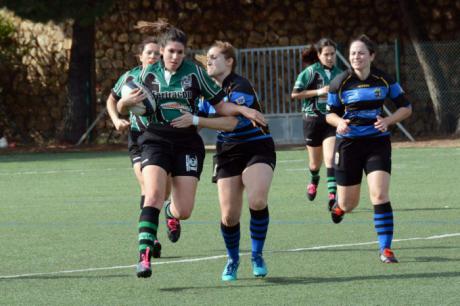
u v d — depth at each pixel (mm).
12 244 26922
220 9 80312
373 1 78000
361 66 23734
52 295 19344
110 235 28453
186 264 22922
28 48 82750
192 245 26125
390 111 72562
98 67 81000
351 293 18844
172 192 21062
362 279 20344
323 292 19031
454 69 72500
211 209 34594
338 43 72000
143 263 19375
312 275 20984
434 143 66625
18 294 19516
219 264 22859
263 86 78438
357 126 23906
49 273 21984
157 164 20359
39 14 65938
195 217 32344
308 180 45062
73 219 32594
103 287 20094
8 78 83438
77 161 61344
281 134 72250
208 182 45438
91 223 31422
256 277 20906
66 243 26969
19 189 44250
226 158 21172
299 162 55719
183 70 20797
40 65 82750
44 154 69062
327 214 32469
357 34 78188
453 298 18141
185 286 20047
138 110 20516
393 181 43281
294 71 72562
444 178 43844
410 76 75562
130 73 24641
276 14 79500
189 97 20766
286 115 72062
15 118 83625
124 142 78125
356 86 23859
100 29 81062
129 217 32906
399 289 19141
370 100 23797
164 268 22375
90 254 24828
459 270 21141
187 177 20703
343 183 24547
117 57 80812
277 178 46281
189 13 80812
